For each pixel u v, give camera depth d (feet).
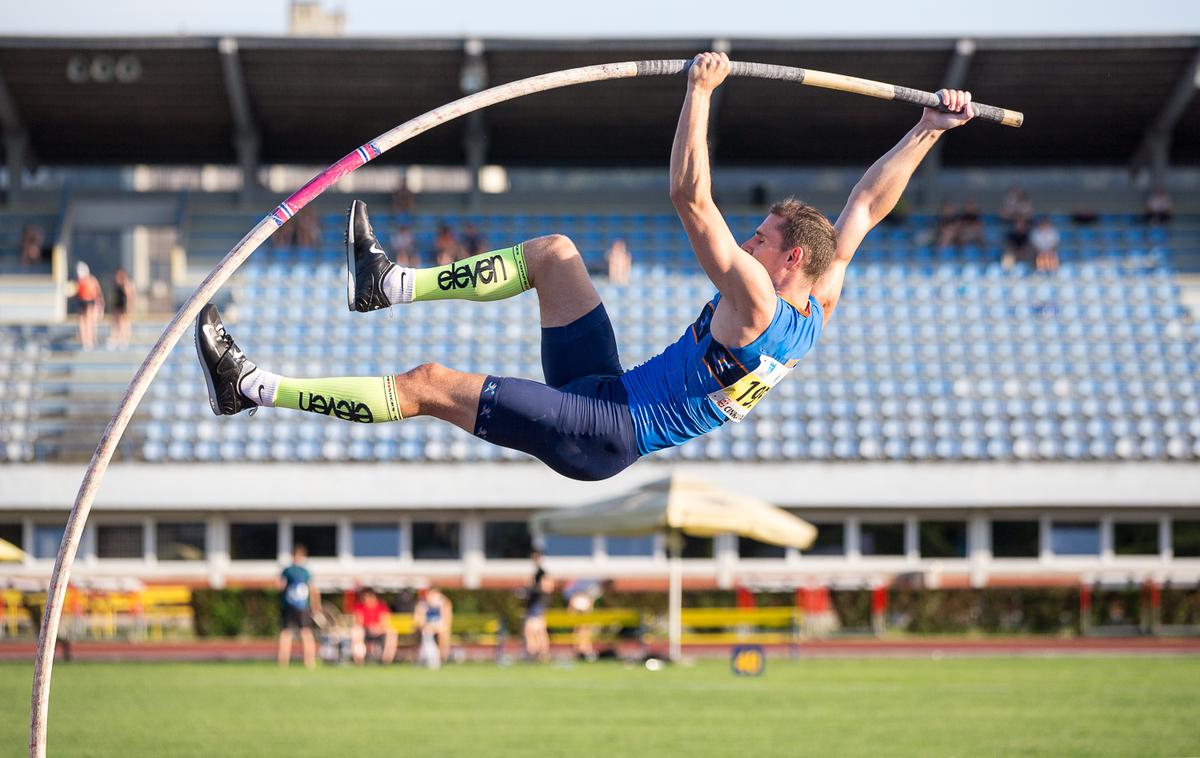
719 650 122.31
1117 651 116.37
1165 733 61.72
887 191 30.89
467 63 147.23
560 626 121.60
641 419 27.53
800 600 132.46
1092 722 66.13
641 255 159.02
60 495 134.92
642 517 102.68
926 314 153.17
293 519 139.33
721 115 154.81
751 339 27.07
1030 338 150.71
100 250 159.33
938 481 136.77
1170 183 166.61
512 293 28.27
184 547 138.92
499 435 27.43
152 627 130.41
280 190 163.32
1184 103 151.84
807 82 29.27
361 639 109.19
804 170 163.22
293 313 153.07
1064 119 157.07
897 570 139.95
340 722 66.95
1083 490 136.67
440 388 27.45
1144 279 157.07
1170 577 139.54
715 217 26.48
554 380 28.50
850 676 93.76
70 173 162.81
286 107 155.02
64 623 128.67
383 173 166.20
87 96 152.87
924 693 81.30
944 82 151.02
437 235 159.33
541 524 109.50
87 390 144.25
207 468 135.44
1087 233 161.68
